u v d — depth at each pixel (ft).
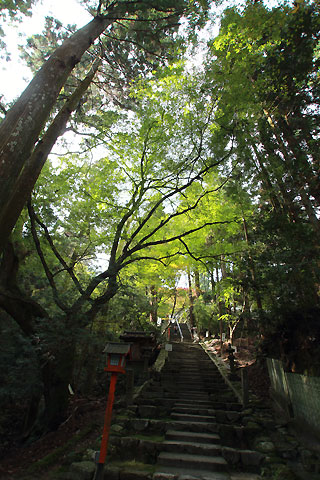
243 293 42.37
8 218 18.92
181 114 30.17
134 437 19.02
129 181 33.76
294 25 24.38
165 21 31.48
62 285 37.01
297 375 19.15
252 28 25.67
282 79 25.93
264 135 28.73
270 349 32.63
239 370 39.14
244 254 34.83
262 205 37.58
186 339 84.28
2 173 16.88
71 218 33.14
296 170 25.05
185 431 20.88
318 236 23.53
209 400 28.37
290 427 19.94
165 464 16.65
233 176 31.71
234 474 15.66
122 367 15.11
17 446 21.25
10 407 28.84
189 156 31.35
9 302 22.54
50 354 20.81
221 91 27.81
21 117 18.90
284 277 25.94
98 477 13.23
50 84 20.99
